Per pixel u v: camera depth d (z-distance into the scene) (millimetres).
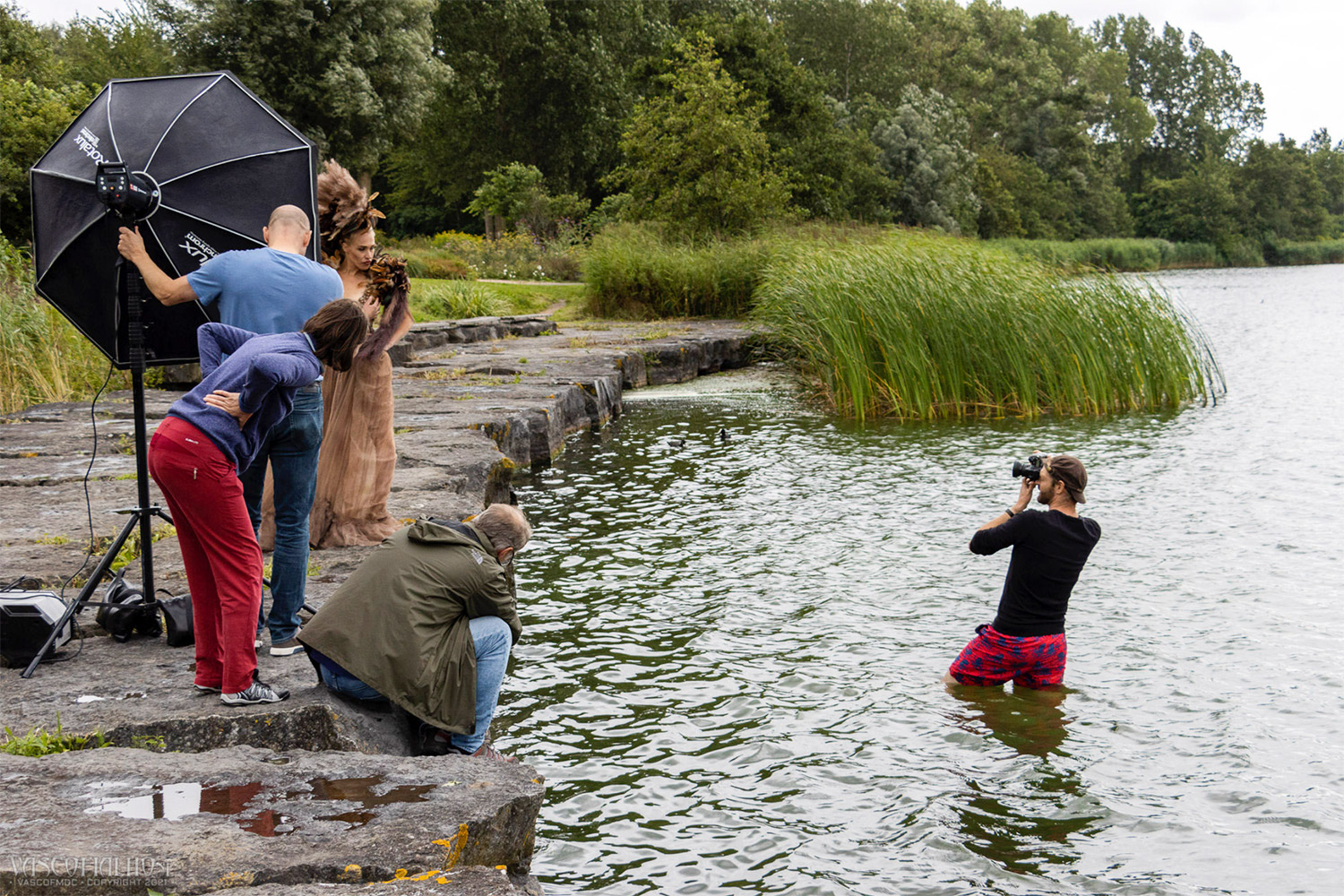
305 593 5043
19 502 7473
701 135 33438
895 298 16172
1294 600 7297
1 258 13836
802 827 4484
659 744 5270
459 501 7703
